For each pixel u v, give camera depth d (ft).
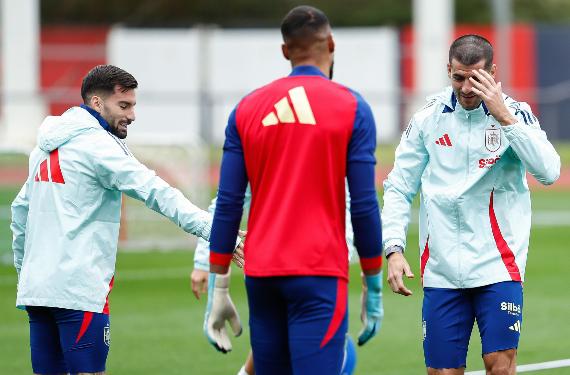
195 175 187.62
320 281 54.95
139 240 185.06
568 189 275.39
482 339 66.74
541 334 108.99
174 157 187.11
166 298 134.51
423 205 68.54
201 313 124.16
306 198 55.01
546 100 366.22
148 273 155.63
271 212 55.42
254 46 365.20
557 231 196.24
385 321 117.39
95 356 65.41
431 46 326.65
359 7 522.06
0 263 169.07
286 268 54.80
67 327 65.05
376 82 361.71
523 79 368.68
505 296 66.08
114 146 65.21
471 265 66.39
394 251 67.41
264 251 55.31
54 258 64.75
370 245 55.98
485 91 63.87
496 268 66.28
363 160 55.26
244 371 81.20
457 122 66.85
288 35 56.75
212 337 64.28
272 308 56.70
